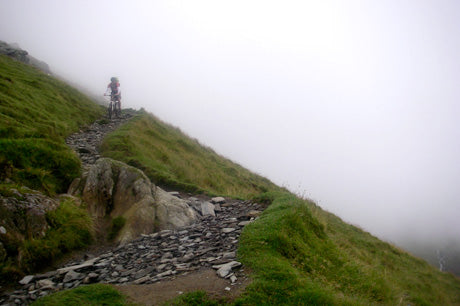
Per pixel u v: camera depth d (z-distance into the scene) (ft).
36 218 25.34
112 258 25.25
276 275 19.75
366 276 28.81
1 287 20.10
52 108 70.03
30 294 19.11
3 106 52.70
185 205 37.70
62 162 35.50
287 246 25.05
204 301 17.08
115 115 89.45
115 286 19.53
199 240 28.27
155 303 17.08
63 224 27.37
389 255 71.31
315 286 19.71
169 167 61.87
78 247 27.02
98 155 54.13
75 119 73.61
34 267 23.00
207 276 20.43
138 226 31.40
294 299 17.76
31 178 30.32
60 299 16.92
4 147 30.58
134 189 35.50
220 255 24.07
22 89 69.51
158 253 25.89
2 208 23.66
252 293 17.72
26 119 53.26
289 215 30.01
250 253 23.17
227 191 62.34
